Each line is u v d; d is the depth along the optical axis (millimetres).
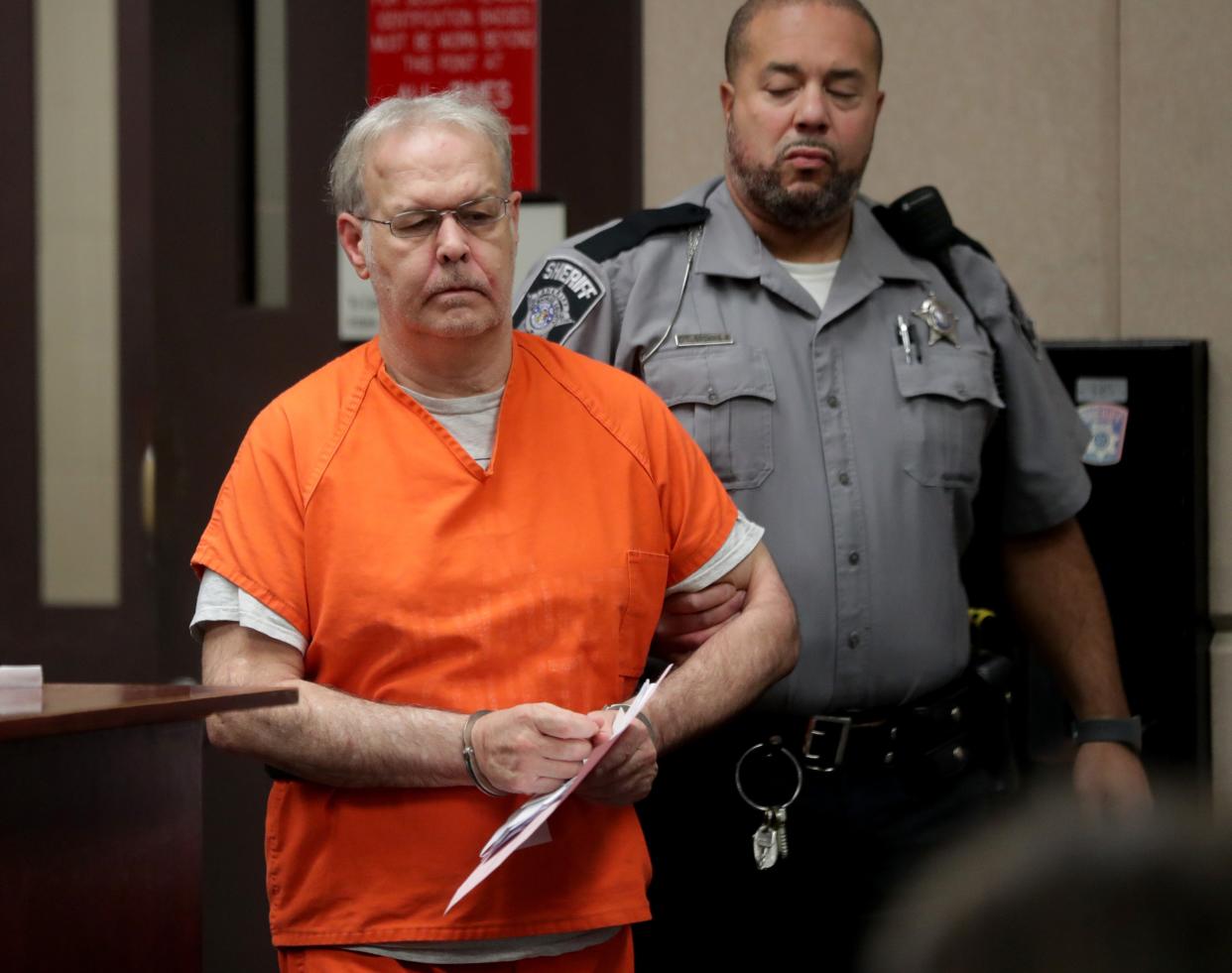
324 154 7707
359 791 4168
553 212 7469
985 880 1156
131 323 7832
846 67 5461
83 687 3816
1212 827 1135
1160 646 6527
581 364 4680
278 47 7750
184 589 7848
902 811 5375
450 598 4184
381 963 4090
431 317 4250
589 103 7426
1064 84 7051
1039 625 6156
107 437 7859
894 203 5961
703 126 7305
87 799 3463
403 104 4426
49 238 7863
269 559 4234
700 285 5562
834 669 5316
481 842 4086
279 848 4281
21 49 7820
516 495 4309
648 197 7367
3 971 3232
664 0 7328
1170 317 6949
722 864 5309
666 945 5375
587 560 4305
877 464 5457
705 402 5379
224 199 7785
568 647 4238
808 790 5320
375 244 4316
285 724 4062
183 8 7758
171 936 3699
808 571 5332
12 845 3264
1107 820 1211
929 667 5438
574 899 4141
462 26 7535
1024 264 7102
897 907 1389
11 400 7898
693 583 4668
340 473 4254
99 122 7820
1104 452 6602
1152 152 6961
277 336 7785
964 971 1130
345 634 4199
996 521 6137
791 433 5422
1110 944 1110
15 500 7906
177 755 3736
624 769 4070
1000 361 5898
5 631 7930
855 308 5617
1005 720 5773
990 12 7113
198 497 7848
